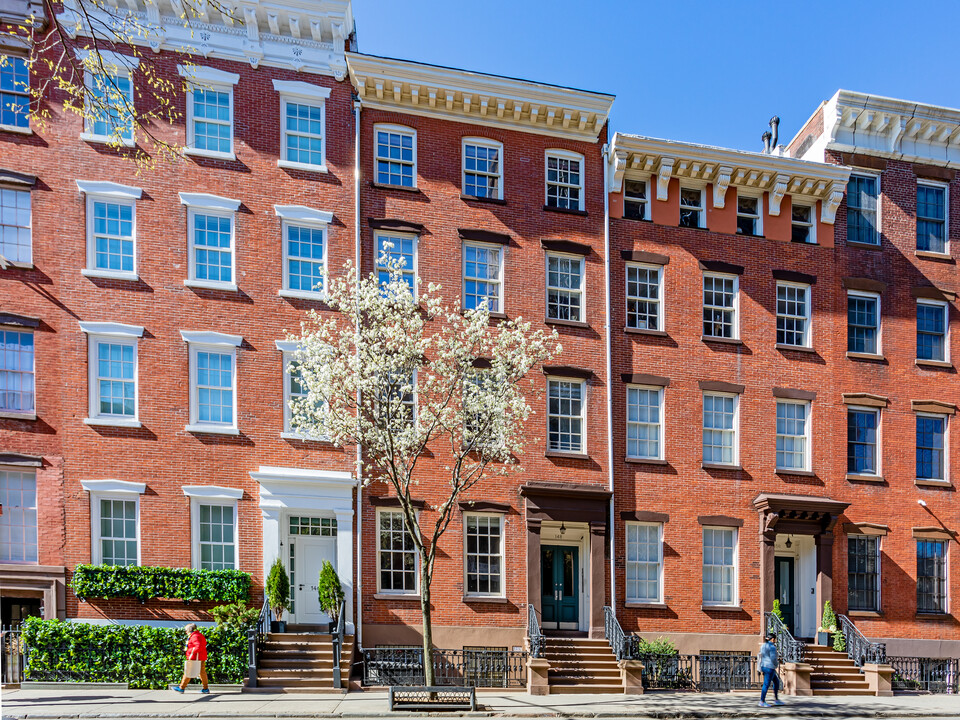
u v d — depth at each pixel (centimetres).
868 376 2692
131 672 1911
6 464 2030
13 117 2162
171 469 2123
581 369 2436
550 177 2552
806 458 2611
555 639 2236
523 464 2359
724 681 2297
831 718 1930
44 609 1991
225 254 2253
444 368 1953
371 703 1798
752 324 2627
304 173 2330
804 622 2556
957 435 2744
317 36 2367
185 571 2048
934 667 2522
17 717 1566
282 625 2098
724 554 2500
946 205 2867
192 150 2244
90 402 2106
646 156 2564
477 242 2441
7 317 2069
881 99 2739
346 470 2236
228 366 2217
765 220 2688
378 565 2222
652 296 2589
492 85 2438
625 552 2405
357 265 2311
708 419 2559
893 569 2600
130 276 2162
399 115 2433
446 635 2222
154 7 2242
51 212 2138
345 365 2036
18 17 2142
